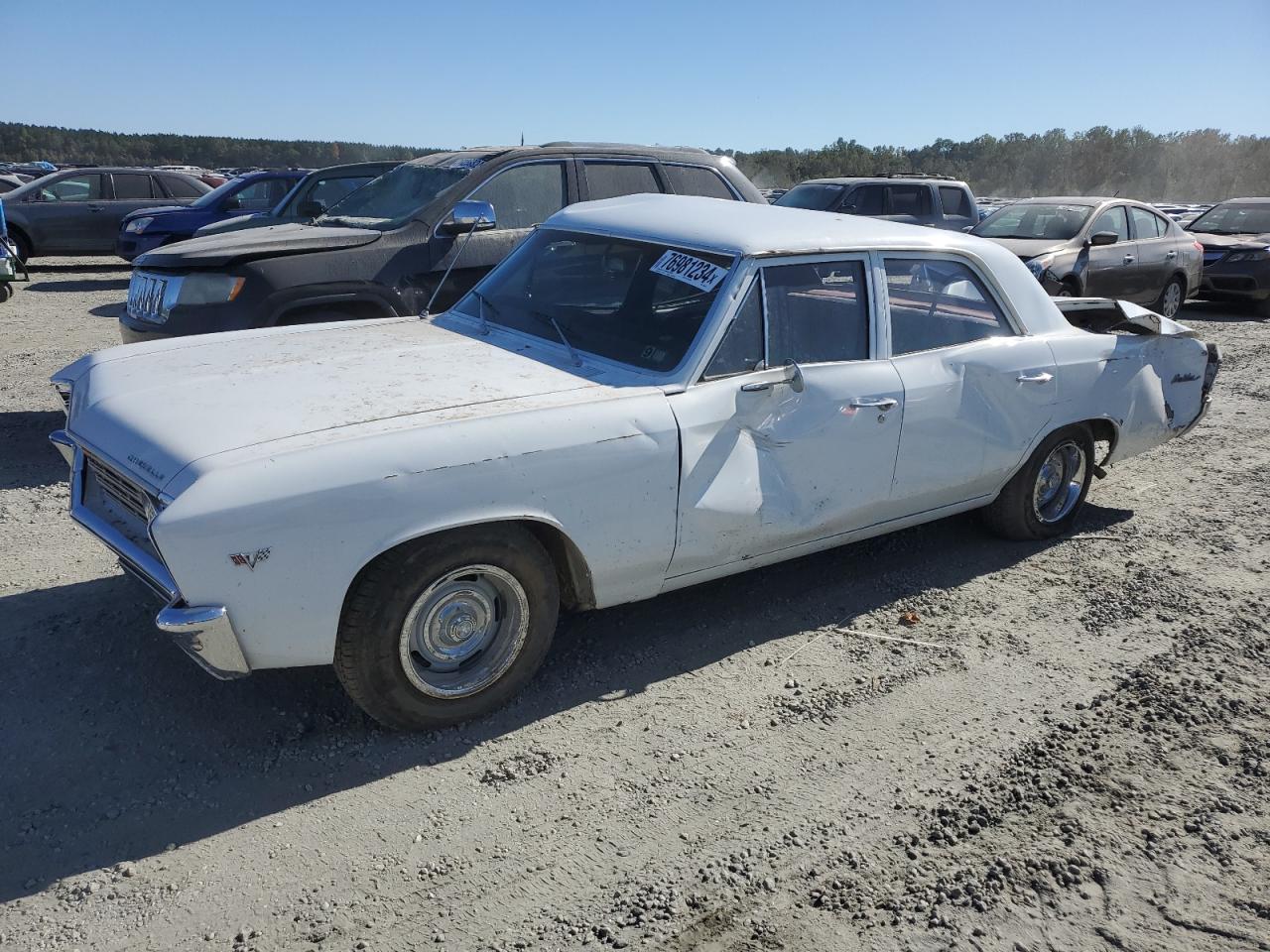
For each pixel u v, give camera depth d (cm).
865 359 424
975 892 273
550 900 266
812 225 436
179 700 352
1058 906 269
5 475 577
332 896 264
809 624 431
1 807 293
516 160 679
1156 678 391
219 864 275
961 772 328
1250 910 270
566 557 355
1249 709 370
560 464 331
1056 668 398
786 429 391
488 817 299
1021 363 475
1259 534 551
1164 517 577
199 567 282
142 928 251
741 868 281
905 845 292
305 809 299
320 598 299
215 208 1538
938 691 379
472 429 320
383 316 629
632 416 349
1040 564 503
